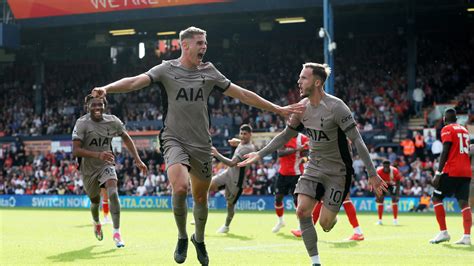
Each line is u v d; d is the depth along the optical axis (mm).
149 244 12156
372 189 7746
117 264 9078
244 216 23406
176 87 7531
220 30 46000
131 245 11969
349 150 8023
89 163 11867
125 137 12258
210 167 7762
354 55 44750
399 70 42438
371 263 9078
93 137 11922
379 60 43562
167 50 49594
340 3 33531
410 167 31141
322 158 7977
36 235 14781
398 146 33812
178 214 7410
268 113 39906
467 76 41188
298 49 46656
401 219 21453
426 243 12227
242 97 7832
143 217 23250
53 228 17344
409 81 38312
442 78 40969
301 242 12477
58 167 38031
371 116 37281
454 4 38438
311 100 7969
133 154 12414
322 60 45500
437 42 43875
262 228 16656
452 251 10711
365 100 39438
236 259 9547
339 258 9734
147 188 34219
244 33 46969
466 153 11891
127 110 44500
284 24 45188
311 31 45969
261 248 11234
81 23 38594
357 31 44406
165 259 9656
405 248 11242
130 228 17016
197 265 8945
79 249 11273
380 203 18547
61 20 39000
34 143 41094
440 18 42906
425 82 40375
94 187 12000
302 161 14820
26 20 39750
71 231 16156
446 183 11922
